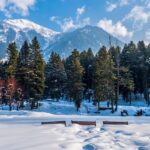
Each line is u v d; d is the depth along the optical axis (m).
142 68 76.62
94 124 18.88
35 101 66.56
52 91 80.12
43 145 11.81
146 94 78.31
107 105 68.81
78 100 66.25
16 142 12.55
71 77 67.06
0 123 20.81
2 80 66.12
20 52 70.44
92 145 11.77
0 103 67.81
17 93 64.62
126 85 69.88
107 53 63.91
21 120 24.25
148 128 17.45
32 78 64.81
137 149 11.50
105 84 62.03
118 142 12.58
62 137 13.79
